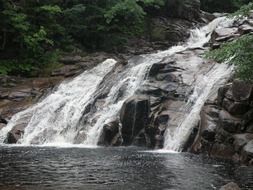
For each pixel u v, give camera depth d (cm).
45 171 1597
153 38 3925
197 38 3850
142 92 2523
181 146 2166
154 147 2283
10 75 3600
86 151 2127
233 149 1905
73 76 3312
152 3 3991
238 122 1942
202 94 2367
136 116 2391
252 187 1355
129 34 3934
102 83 2922
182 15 4109
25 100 3055
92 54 3728
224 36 2808
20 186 1369
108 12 3775
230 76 2336
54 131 2641
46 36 3812
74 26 3909
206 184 1395
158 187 1359
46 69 3588
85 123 2605
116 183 1410
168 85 2498
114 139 2402
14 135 2561
